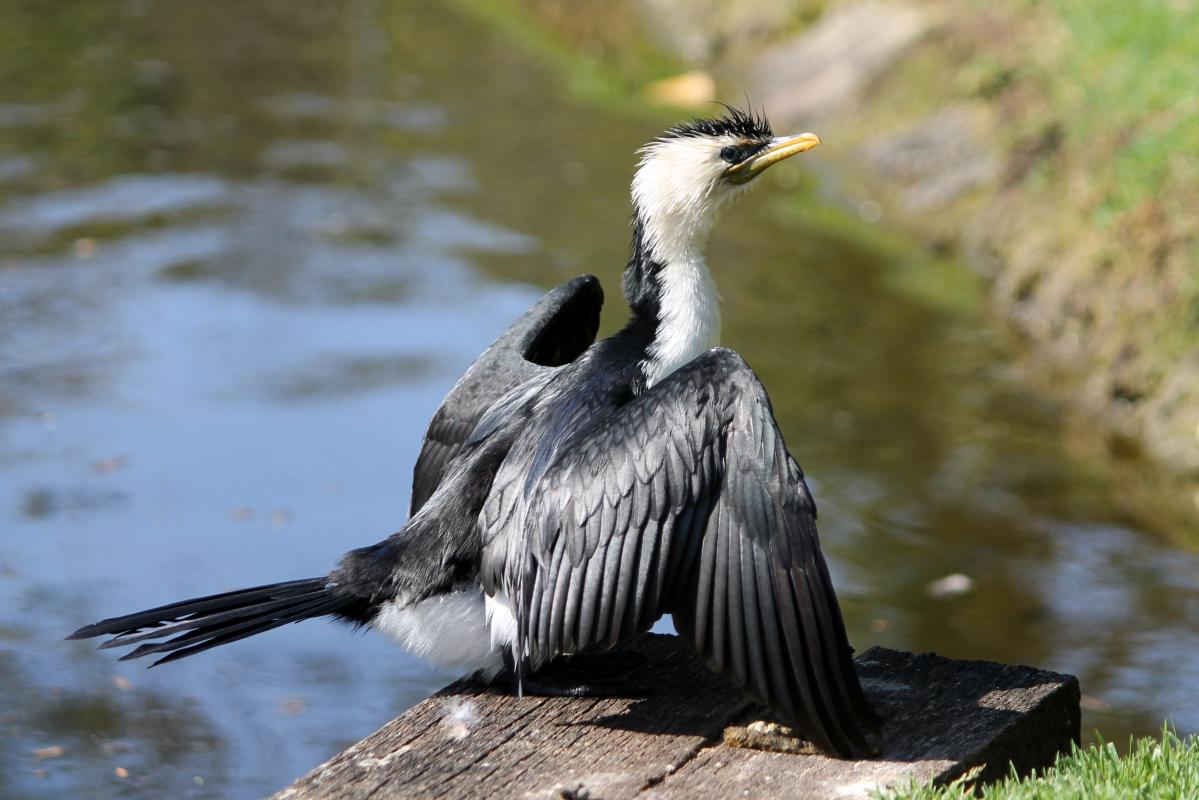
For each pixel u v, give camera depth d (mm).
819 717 5453
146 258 16281
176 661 10156
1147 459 12492
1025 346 14422
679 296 6512
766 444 5441
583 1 25672
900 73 18938
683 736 5820
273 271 15984
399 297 15375
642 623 5480
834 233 17109
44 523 11414
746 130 6797
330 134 20266
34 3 26094
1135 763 5660
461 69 23281
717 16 22781
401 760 5695
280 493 11828
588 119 20891
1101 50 16344
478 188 18422
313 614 5969
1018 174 16078
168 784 8875
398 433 12734
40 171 18609
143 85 22047
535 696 6121
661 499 5488
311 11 26547
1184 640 10031
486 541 5945
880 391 13672
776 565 5383
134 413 13055
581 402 6117
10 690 9711
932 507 11820
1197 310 12930
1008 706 5969
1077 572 10938
